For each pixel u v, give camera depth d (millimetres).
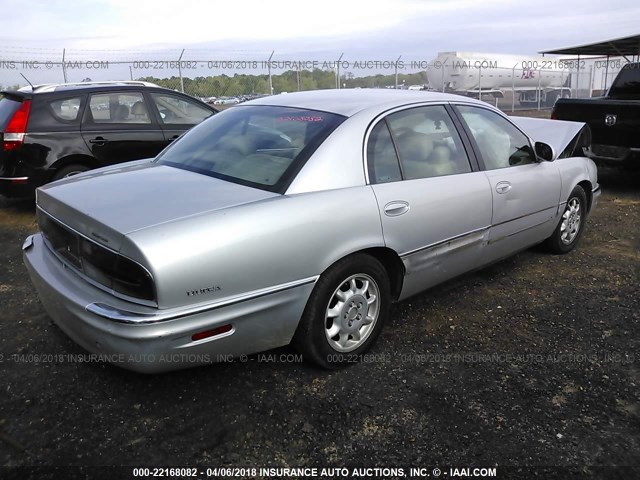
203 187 2910
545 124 5723
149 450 2465
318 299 2883
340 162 3029
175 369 2551
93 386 2938
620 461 2412
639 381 3018
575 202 4992
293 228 2697
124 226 2443
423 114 3617
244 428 2615
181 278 2373
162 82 12312
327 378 3029
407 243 3252
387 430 2605
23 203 7270
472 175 3742
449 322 3727
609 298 4109
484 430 2607
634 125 7023
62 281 2777
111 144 6664
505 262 4883
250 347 2729
